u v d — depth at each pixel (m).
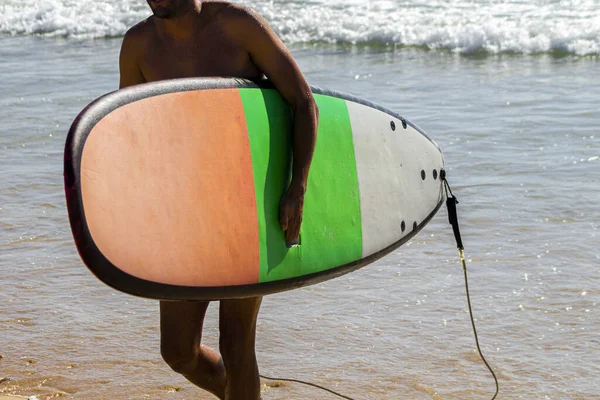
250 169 3.25
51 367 4.46
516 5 13.73
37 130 8.87
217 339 4.75
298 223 3.35
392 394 4.14
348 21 13.52
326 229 3.52
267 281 3.31
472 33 12.35
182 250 3.07
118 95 2.98
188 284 3.09
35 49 13.47
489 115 8.91
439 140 8.14
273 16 13.92
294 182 3.31
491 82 10.38
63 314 5.07
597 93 9.61
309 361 4.48
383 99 9.74
